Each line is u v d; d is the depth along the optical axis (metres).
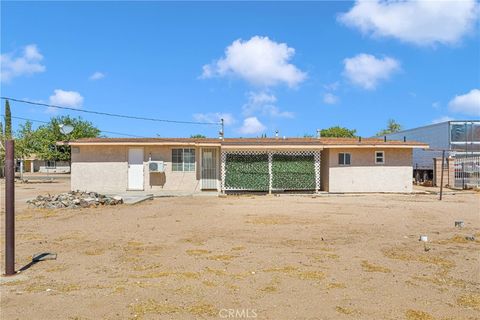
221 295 5.40
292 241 8.84
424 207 15.61
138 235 9.54
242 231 10.07
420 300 5.24
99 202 15.38
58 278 6.15
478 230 10.38
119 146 22.42
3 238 9.36
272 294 5.43
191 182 22.64
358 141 24.12
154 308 4.95
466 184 26.94
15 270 6.57
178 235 9.54
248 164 22.16
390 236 9.45
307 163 22.55
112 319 4.62
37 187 28.00
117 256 7.49
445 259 7.31
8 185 6.37
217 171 22.84
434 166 28.75
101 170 22.42
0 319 4.62
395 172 23.05
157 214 13.27
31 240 8.96
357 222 11.59
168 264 6.92
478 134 29.41
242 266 6.77
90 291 5.56
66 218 12.32
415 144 22.67
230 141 22.89
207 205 16.06
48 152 59.19
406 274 6.37
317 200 18.41
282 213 13.53
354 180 22.88
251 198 19.42
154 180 22.53
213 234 9.66
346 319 4.62
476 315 4.77
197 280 6.03
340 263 6.98
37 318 4.66
